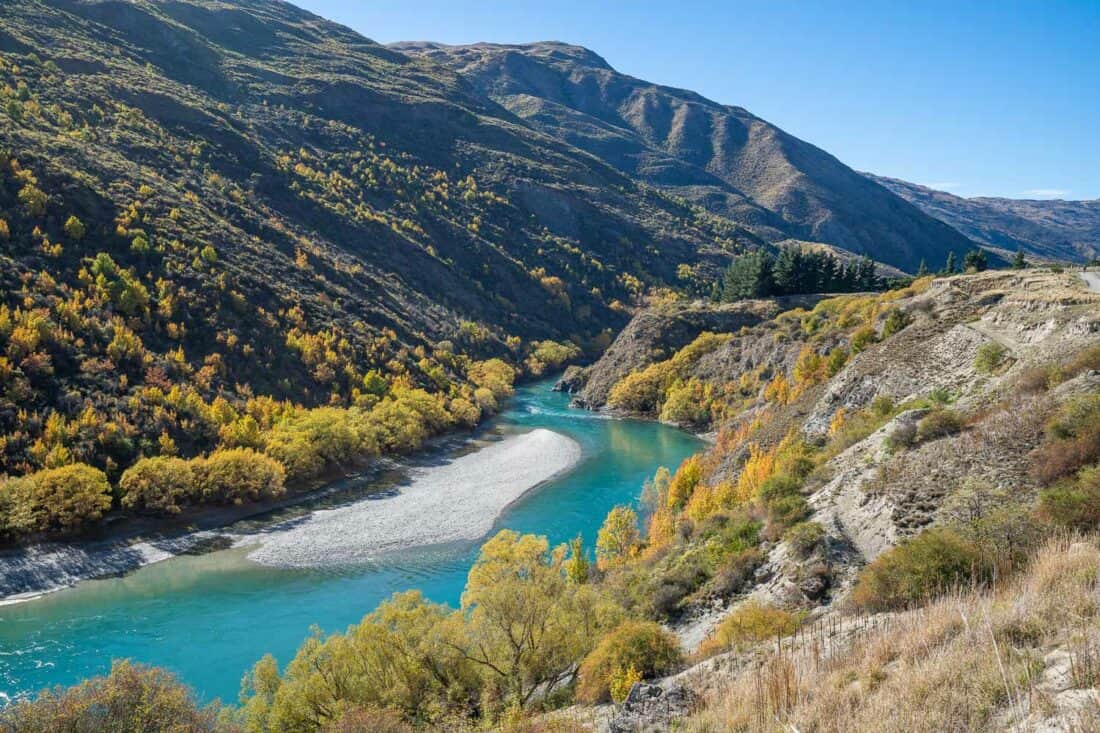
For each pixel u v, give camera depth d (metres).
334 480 65.69
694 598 25.97
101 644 35.50
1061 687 8.16
